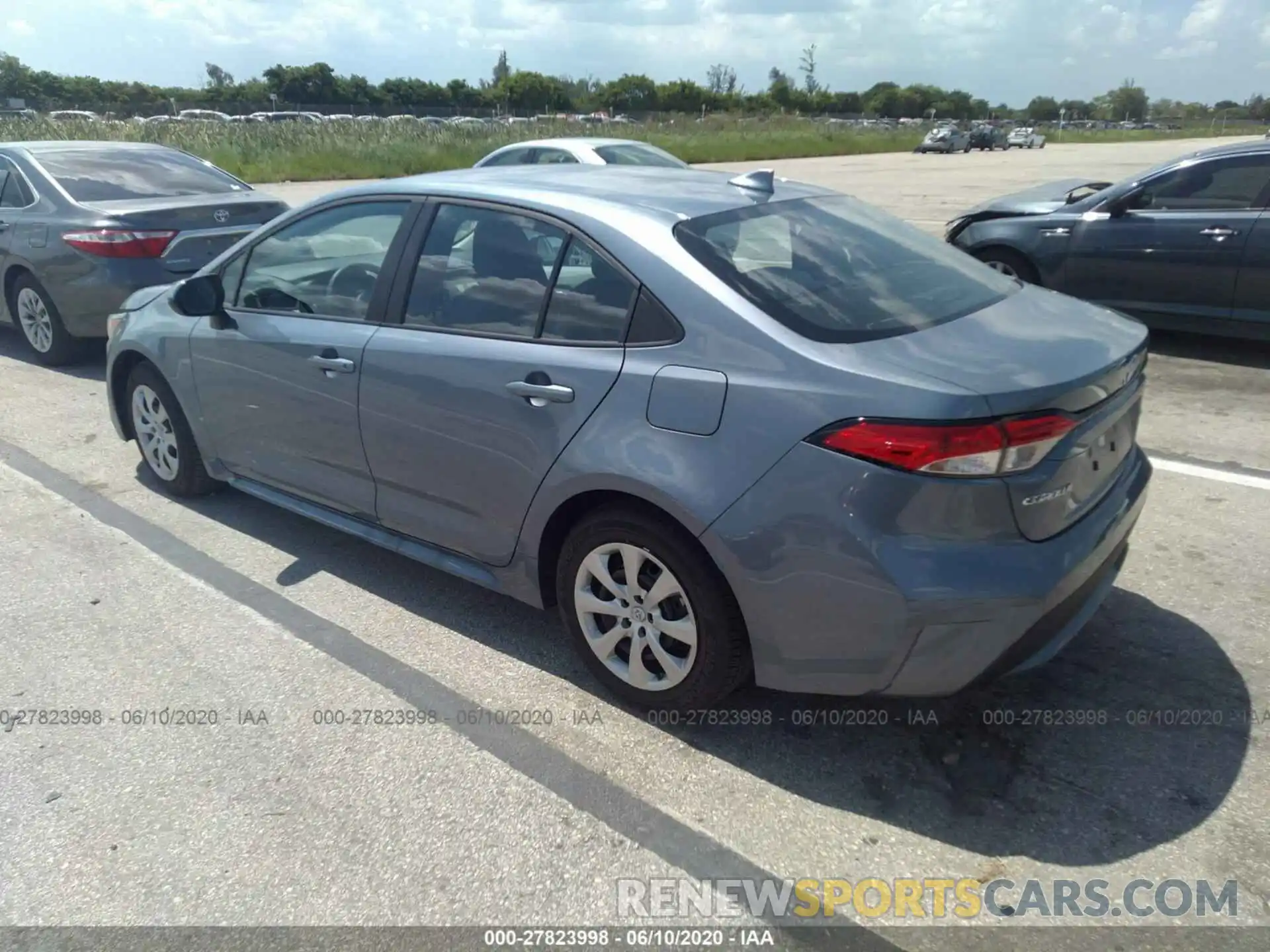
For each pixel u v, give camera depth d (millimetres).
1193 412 6016
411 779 2926
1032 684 3303
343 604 3967
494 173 3830
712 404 2760
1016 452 2502
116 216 6816
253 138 29031
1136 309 7434
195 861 2623
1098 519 2834
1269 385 6527
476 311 3393
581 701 3295
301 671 3502
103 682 3455
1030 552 2572
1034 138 60250
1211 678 3309
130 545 4512
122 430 5250
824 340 2721
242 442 4363
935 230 13531
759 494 2668
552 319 3180
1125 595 3859
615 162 10367
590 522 3092
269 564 4316
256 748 3084
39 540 4566
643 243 3037
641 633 3100
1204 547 4238
